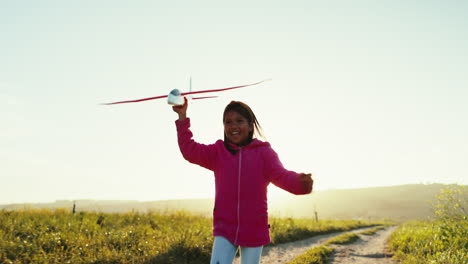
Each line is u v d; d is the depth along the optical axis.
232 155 2.51
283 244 12.76
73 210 14.74
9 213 11.40
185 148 2.49
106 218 13.03
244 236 2.38
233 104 2.62
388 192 142.88
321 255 9.33
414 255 8.24
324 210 126.19
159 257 7.08
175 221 14.37
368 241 15.48
